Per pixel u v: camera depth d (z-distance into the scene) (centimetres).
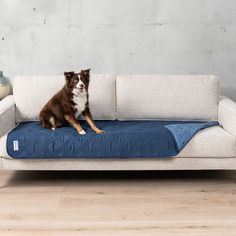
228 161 317
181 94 372
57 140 311
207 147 313
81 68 420
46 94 372
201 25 413
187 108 371
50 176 354
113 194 310
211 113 372
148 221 265
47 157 313
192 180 341
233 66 422
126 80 376
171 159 318
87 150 311
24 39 413
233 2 409
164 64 421
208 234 247
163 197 304
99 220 267
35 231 252
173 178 347
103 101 374
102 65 420
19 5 406
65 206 288
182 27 413
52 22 411
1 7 406
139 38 415
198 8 410
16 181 340
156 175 355
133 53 418
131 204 291
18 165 318
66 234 248
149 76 379
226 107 345
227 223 262
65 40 414
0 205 290
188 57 420
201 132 324
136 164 318
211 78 376
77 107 334
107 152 311
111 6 408
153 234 248
